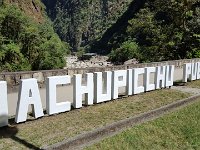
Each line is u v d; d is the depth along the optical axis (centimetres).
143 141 820
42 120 845
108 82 1073
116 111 970
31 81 821
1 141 684
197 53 3038
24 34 4662
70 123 831
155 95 1223
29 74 1188
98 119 878
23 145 670
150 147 809
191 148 863
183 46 3206
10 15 4588
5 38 4372
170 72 1398
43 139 708
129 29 3862
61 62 5122
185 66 1548
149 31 3475
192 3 3234
